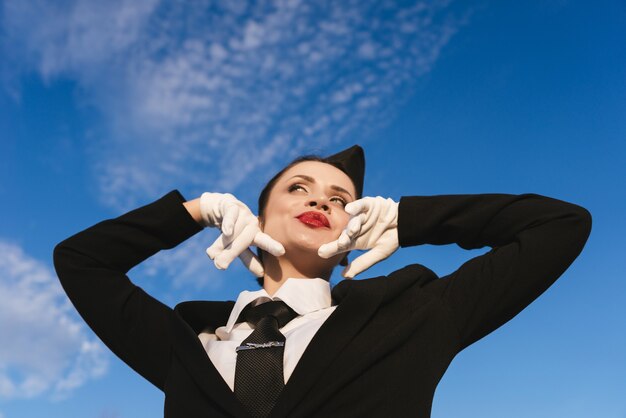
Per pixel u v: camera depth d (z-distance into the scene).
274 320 2.64
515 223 2.82
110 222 3.04
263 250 3.15
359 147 3.65
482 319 2.66
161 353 2.78
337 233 3.06
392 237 2.91
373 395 2.37
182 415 2.46
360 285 2.62
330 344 2.43
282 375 2.40
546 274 2.71
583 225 2.79
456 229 2.87
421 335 2.53
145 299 2.93
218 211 2.96
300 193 3.19
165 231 3.01
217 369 2.52
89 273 2.95
